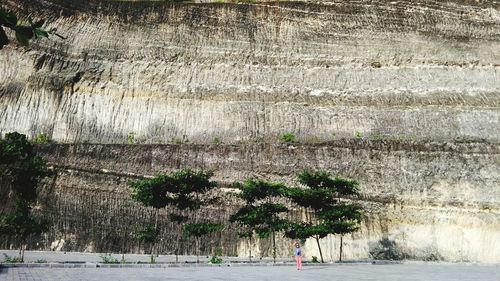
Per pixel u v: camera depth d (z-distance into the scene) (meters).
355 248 37.72
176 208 37.78
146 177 38.97
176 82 48.12
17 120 44.28
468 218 38.88
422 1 50.62
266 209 32.25
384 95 47.12
